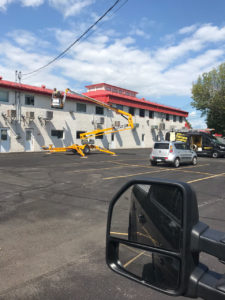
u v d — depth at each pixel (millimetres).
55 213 6027
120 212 1377
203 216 5906
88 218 5695
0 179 10336
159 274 1161
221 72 40750
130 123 22969
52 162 17109
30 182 9836
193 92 43188
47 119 25109
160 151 15859
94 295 2910
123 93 39938
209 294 996
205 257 3834
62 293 2943
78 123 29016
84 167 14750
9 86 22266
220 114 41062
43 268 3520
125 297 2881
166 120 43344
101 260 3775
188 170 14320
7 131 22797
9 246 4219
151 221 1232
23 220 5512
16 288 3031
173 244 1121
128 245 1311
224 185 9875
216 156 24797
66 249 4137
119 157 21969
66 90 19844
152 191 1268
